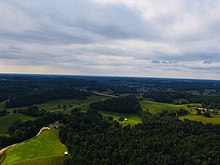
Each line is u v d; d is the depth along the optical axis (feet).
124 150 340.80
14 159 346.13
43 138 423.23
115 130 461.78
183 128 450.30
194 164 315.99
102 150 347.56
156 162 314.55
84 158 319.68
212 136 394.73
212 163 315.58
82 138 397.19
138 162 309.63
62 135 411.13
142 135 427.74
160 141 373.81
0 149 412.57
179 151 348.79
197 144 369.30
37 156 350.02
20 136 453.58
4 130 529.45
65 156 338.75
